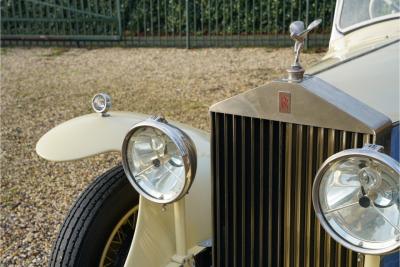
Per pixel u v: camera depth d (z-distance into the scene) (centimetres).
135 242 234
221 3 1016
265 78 767
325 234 200
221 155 212
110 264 253
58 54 980
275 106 194
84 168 484
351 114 182
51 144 263
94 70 855
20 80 800
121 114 279
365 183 172
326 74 246
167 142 213
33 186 453
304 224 202
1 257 356
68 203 422
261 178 205
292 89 190
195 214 250
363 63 253
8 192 443
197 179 256
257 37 1002
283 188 202
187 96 699
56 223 394
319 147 190
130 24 1070
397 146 209
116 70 852
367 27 326
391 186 169
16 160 507
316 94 187
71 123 276
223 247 225
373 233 174
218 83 754
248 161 206
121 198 255
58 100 694
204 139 277
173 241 244
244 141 204
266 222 211
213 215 222
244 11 1012
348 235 177
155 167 217
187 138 211
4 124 606
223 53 945
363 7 333
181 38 1026
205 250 244
